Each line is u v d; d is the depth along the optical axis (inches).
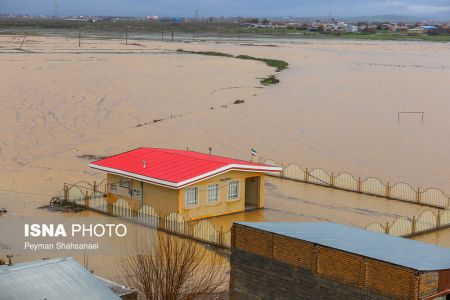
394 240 868.6
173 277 824.9
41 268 781.9
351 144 2319.1
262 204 1583.4
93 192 1603.1
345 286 780.6
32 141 2230.6
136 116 2741.1
